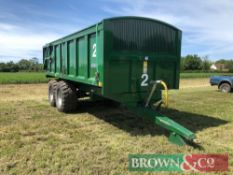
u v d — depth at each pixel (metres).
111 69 5.85
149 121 7.29
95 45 6.21
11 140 5.54
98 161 4.47
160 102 6.55
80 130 6.39
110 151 4.94
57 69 9.70
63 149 5.03
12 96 13.12
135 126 6.79
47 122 7.14
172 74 6.91
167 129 5.99
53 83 9.48
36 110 8.87
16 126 6.66
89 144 5.34
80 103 10.01
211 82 16.28
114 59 5.84
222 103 10.81
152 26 6.39
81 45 7.22
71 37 7.86
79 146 5.21
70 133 6.11
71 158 4.58
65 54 8.62
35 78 26.78
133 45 6.12
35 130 6.32
